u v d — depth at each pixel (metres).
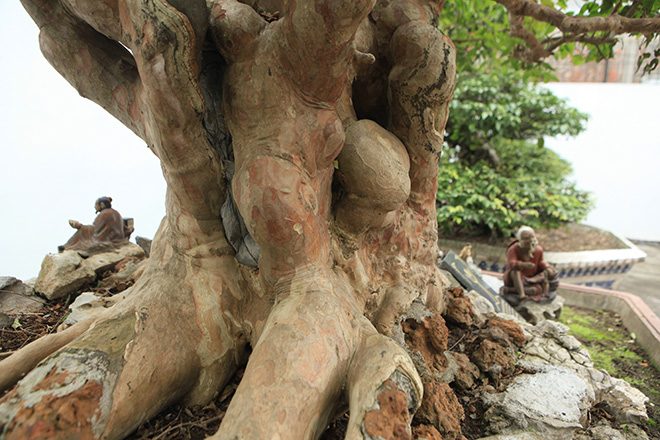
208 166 1.94
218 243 2.19
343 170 2.17
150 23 1.50
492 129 8.18
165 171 2.06
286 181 1.79
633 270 8.81
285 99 1.82
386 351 1.66
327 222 2.26
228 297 2.17
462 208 7.65
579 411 2.31
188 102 1.68
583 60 4.43
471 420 2.39
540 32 4.70
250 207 1.79
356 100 2.69
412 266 2.72
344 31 1.58
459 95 7.93
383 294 2.57
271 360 1.63
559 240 9.62
